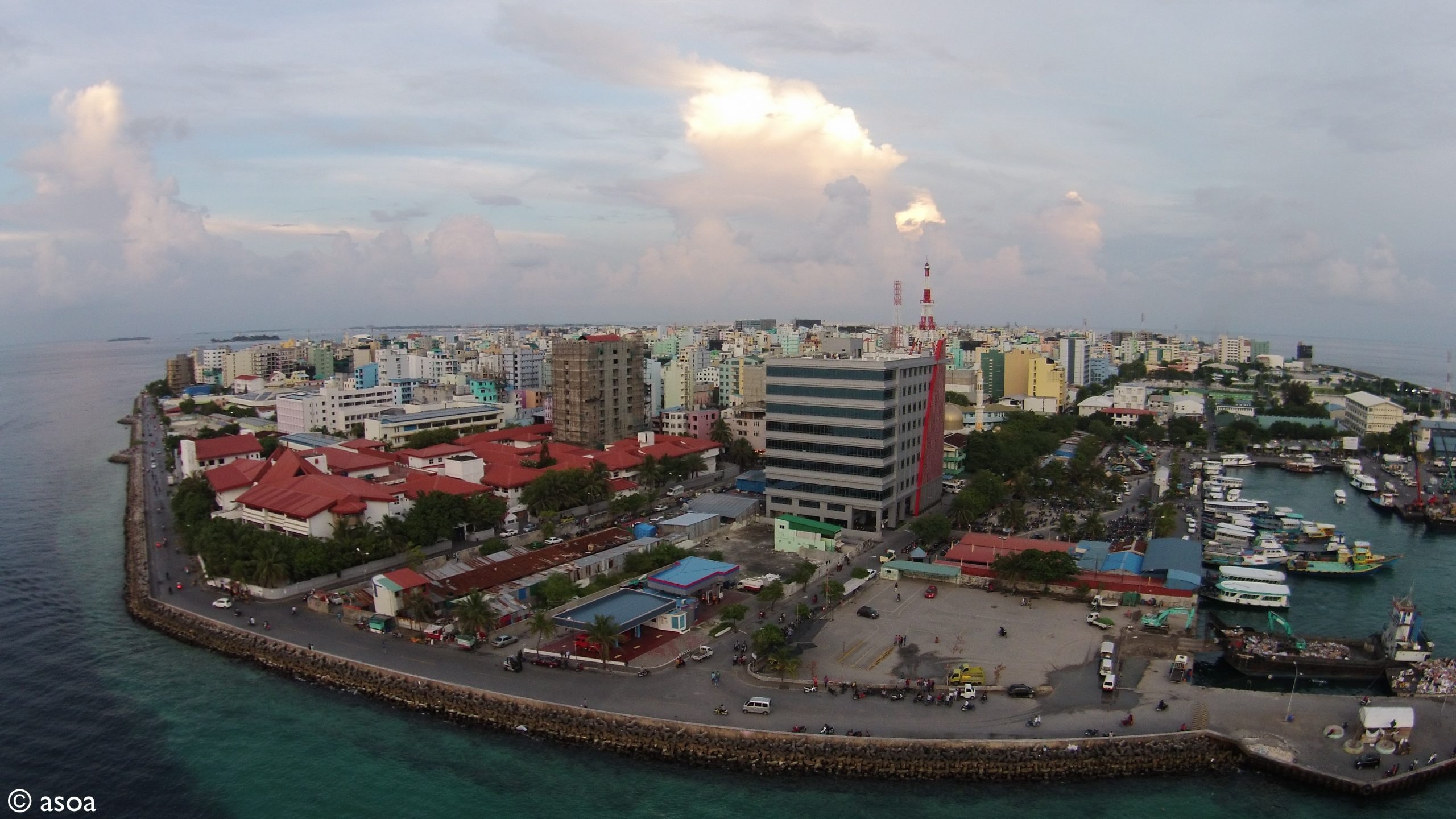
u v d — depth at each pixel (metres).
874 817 109.44
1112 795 114.12
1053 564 180.25
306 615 169.75
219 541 188.88
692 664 146.38
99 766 121.50
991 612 171.75
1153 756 118.94
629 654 149.75
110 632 167.88
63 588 194.25
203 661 154.38
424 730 130.38
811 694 135.12
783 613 171.00
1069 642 156.38
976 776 116.56
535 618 151.12
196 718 134.25
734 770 119.12
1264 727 126.12
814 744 121.31
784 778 117.56
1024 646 154.12
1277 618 166.75
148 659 155.25
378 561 195.00
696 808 111.31
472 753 124.25
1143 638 158.75
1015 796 113.69
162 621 169.50
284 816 110.38
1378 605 189.88
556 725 128.00
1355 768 116.31
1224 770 119.25
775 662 137.88
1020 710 130.25
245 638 158.75
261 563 176.75
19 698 140.75
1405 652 147.38
